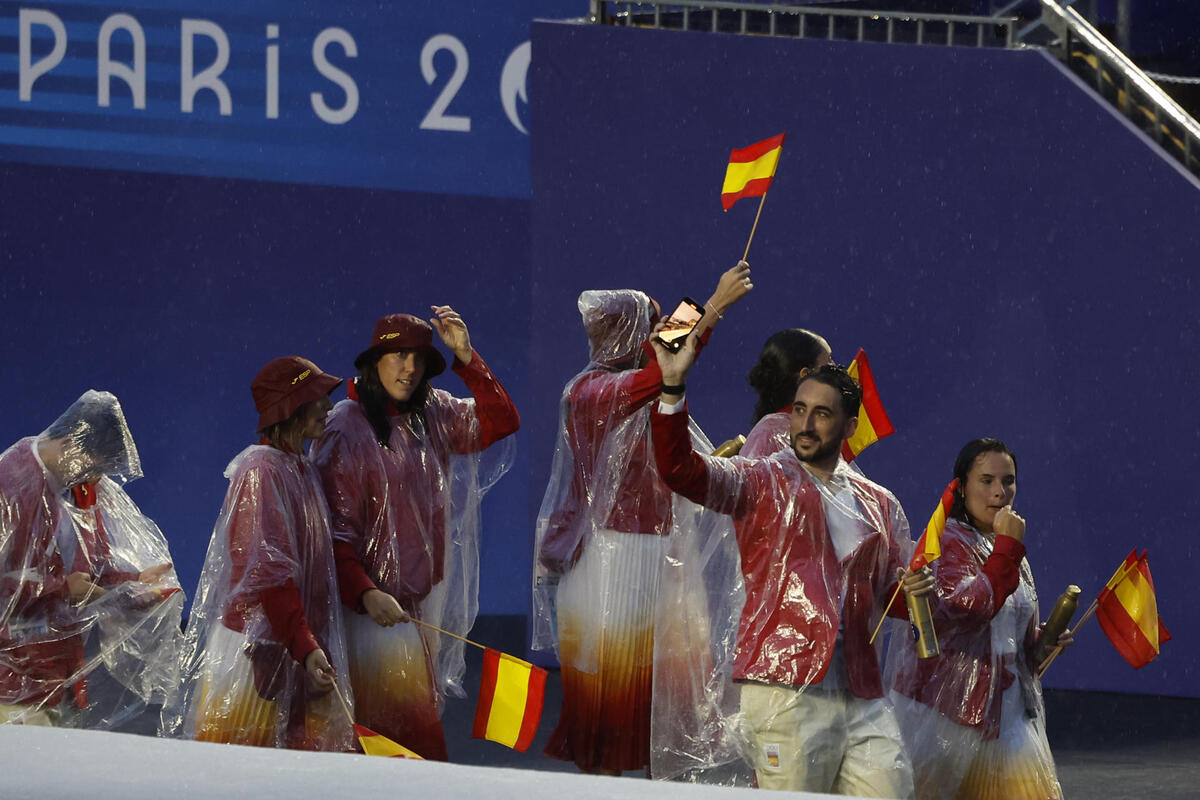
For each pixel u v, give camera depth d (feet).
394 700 51.11
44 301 112.68
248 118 113.70
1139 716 86.94
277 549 45.98
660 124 95.71
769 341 51.70
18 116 112.27
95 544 51.62
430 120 114.73
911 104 94.43
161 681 53.01
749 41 95.25
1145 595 54.75
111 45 112.78
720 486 42.01
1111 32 133.90
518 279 116.57
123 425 50.72
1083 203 93.04
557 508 61.46
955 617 46.83
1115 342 93.09
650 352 57.72
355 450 51.06
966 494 50.49
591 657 59.62
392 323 51.37
